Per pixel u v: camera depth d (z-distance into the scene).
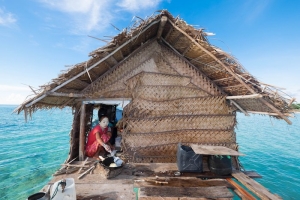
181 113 5.71
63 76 4.27
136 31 4.49
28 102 4.09
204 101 5.75
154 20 4.54
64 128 29.14
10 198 8.28
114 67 5.62
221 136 5.68
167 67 5.83
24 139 20.55
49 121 39.16
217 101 5.76
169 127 5.64
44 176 10.70
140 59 5.78
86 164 5.11
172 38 5.37
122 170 4.68
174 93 5.77
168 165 5.08
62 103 5.81
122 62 5.65
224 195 3.53
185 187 3.82
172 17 4.44
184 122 5.68
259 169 12.10
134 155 5.44
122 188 3.81
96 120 9.29
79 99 5.43
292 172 11.58
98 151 5.82
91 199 3.39
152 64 5.81
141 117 5.57
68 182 3.16
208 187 3.84
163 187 3.80
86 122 6.66
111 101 5.54
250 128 31.47
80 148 5.42
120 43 4.54
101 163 4.52
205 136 5.67
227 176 4.49
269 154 15.45
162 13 4.42
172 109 5.70
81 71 4.54
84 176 4.32
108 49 4.42
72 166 4.88
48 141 19.62
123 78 5.65
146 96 5.67
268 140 21.17
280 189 9.38
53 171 11.42
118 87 5.62
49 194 3.05
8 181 9.99
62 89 4.85
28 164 12.57
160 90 5.72
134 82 5.67
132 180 4.17
